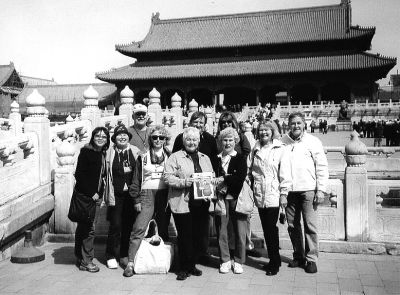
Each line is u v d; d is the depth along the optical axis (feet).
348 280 14.44
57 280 14.73
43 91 169.78
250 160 15.92
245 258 16.98
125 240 16.39
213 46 142.51
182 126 45.29
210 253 17.76
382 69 124.98
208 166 15.60
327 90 144.56
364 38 131.44
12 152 18.26
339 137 83.46
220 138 15.76
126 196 16.08
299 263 15.94
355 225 17.33
